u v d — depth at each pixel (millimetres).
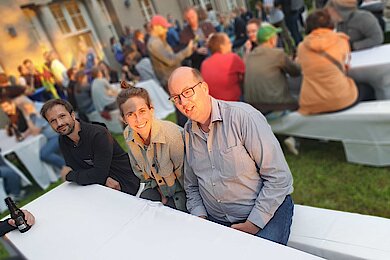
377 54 2887
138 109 1276
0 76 4348
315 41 2418
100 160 1550
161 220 1176
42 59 7883
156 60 4031
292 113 2781
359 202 2164
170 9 8352
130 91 1311
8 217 1459
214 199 1280
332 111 2508
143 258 1013
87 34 8609
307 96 2580
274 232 1225
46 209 1455
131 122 1296
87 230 1230
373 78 2744
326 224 1361
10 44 7453
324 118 2549
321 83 2461
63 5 8156
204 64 2959
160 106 5043
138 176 1598
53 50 8141
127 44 7516
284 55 2713
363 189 2266
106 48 8719
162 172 1424
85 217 1319
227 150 1174
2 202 3248
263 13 6680
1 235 1353
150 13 8719
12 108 3588
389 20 4617
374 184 2283
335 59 2404
